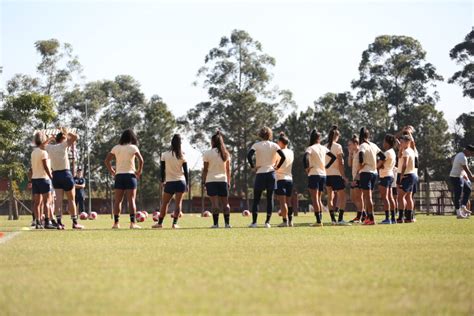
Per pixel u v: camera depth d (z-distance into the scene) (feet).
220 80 435.53
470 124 403.75
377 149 114.93
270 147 107.96
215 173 107.14
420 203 235.61
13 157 273.13
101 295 35.76
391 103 444.14
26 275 43.96
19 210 344.28
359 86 454.81
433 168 408.67
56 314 30.83
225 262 50.47
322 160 110.01
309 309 31.68
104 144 454.40
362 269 45.91
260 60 439.63
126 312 31.04
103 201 394.93
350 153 127.24
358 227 102.42
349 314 30.50
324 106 448.24
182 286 38.68
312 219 158.10
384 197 116.78
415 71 441.68
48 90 429.38
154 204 419.74
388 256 54.29
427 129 414.82
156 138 427.74
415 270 45.34
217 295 35.58
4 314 30.99
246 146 428.56
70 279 41.81
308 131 425.28
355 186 120.67
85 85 462.60
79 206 184.96
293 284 39.29
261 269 46.16
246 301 33.86
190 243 69.46
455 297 35.01
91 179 460.14
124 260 52.21
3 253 59.06
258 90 436.35
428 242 69.00
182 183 107.24
